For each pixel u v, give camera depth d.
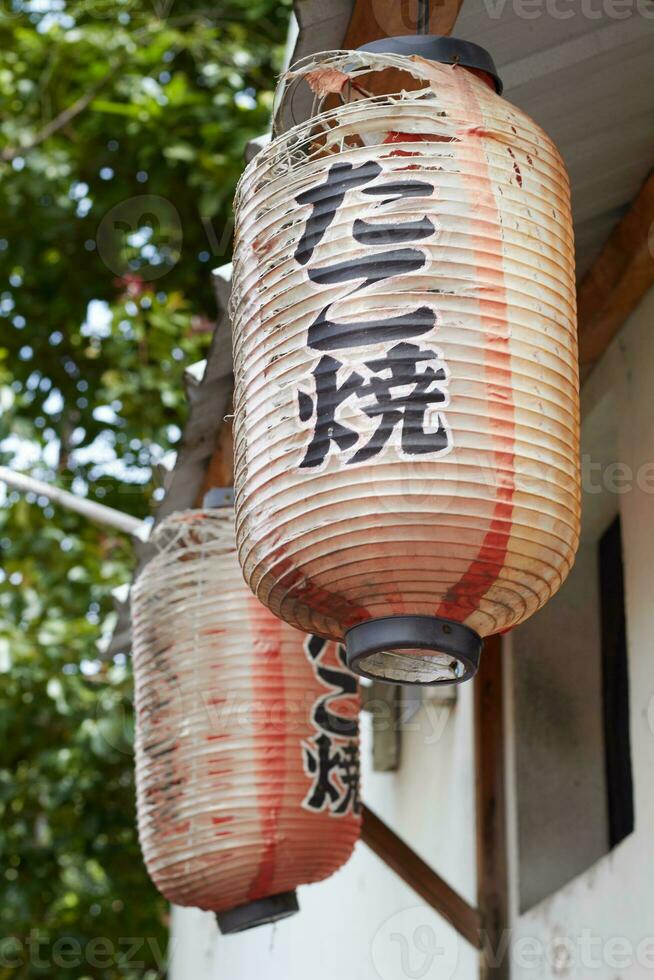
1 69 6.78
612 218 2.75
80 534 6.88
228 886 2.62
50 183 6.68
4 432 6.61
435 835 3.82
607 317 2.83
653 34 2.27
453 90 1.83
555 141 2.52
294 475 1.67
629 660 2.68
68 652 6.13
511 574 1.67
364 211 1.72
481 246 1.71
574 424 1.74
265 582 1.75
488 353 1.66
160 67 6.72
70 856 6.91
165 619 2.74
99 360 7.08
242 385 1.80
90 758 6.12
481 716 3.38
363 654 1.71
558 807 3.23
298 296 1.72
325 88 1.96
